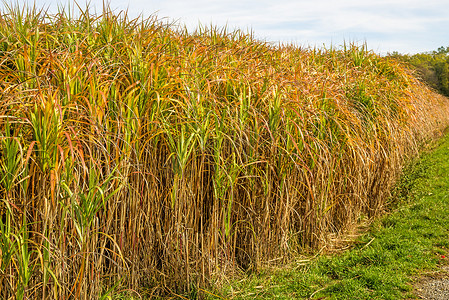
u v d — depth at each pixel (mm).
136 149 3551
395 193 7730
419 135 9781
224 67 4336
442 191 8078
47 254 2779
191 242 3973
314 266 4762
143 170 3691
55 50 3588
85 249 3109
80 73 3287
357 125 5953
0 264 2646
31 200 2824
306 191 5059
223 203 4020
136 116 3414
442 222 6406
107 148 3246
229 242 4328
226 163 4203
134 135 3488
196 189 4023
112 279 3703
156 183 3793
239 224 4484
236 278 4309
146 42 4250
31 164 2877
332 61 8312
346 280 4391
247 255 4531
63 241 2914
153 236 3873
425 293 4203
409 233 5977
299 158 4250
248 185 4371
